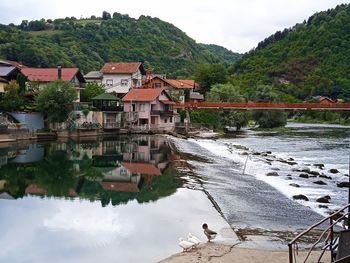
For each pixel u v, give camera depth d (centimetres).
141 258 1437
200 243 1555
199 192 2522
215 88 10075
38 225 1844
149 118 7575
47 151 4512
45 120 6044
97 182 2836
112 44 17162
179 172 3272
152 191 2552
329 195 2511
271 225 1861
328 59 18375
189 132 7938
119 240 1631
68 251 1523
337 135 7738
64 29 17388
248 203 2266
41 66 11894
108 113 7106
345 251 1103
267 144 6075
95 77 9469
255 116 10119
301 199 2386
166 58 18588
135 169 3409
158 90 7844
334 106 6894
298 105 7100
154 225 1823
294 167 3681
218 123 9244
